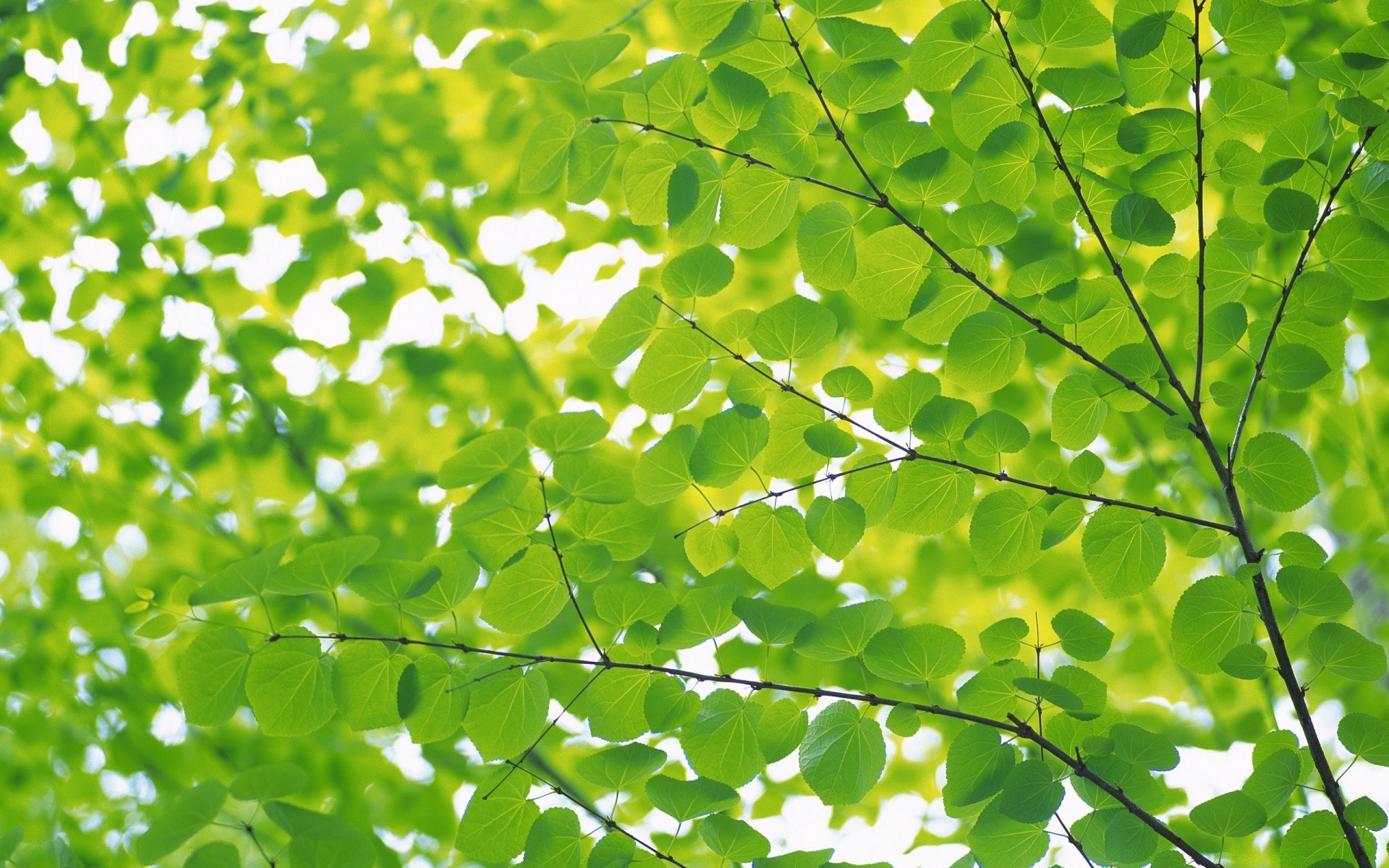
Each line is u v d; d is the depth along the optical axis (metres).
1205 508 3.05
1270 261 2.71
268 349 3.23
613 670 1.88
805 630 1.85
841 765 1.85
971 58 1.86
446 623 2.95
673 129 1.90
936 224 2.79
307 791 3.02
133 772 3.14
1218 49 2.67
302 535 3.16
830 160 2.96
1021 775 1.83
